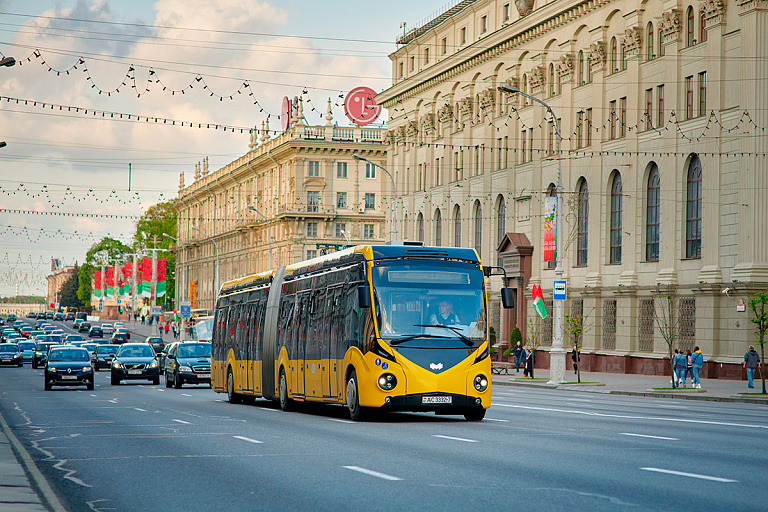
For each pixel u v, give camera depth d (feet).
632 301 175.42
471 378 71.31
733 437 58.08
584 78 195.52
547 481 39.19
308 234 363.35
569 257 199.82
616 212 185.26
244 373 107.24
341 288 79.05
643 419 74.95
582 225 197.06
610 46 187.42
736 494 35.37
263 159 389.39
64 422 77.46
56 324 594.65
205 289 490.49
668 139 166.40
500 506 33.30
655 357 167.73
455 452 50.44
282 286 97.91
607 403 102.68
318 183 363.15
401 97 288.92
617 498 34.65
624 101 182.70
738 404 106.22
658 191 171.94
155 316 408.67
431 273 73.51
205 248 494.18
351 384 74.69
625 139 180.04
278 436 61.93
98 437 63.62
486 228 236.43
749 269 145.79
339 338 78.13
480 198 240.73
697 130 159.53
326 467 44.96
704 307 155.12
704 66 159.02
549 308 207.51
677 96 164.76
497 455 48.80
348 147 361.51
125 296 560.20
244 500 36.24
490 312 233.14
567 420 73.92
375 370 71.00
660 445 53.16
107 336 437.58
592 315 189.37
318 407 98.53
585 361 190.49
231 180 439.63
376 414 81.87
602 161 187.73
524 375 170.30
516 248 215.10
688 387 132.05
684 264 162.20
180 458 50.47
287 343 92.89
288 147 361.30
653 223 173.06
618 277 182.39
